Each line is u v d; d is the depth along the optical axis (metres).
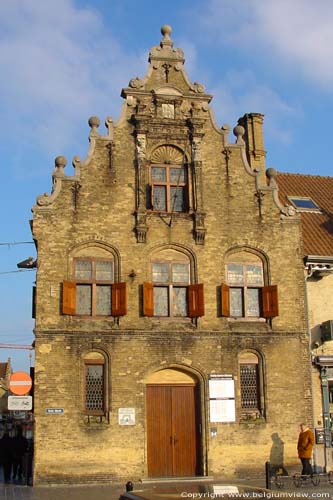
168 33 26.84
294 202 31.72
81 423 22.81
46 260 23.80
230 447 23.78
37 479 22.09
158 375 24.11
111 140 25.23
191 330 24.33
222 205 25.72
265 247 25.72
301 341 25.22
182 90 26.33
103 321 23.84
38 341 23.12
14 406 21.81
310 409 24.70
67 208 24.36
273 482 21.09
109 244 24.41
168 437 23.70
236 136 26.48
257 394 24.59
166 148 25.89
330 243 27.95
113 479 22.61
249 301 25.42
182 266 25.09
